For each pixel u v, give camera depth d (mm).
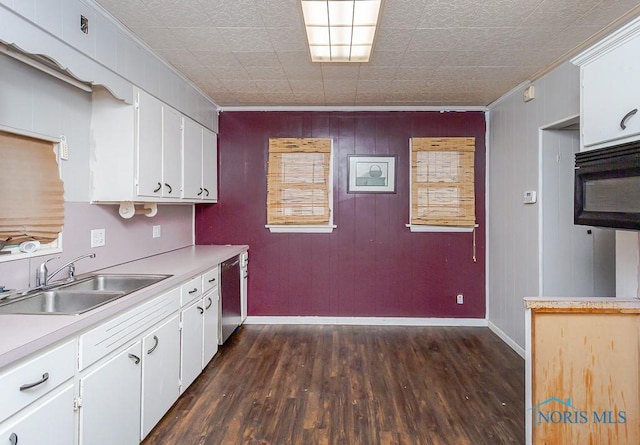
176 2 1979
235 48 2564
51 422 1315
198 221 4113
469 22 2184
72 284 2061
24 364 1199
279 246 4090
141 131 2465
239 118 4070
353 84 3311
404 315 4047
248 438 2096
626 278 1912
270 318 4098
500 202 3680
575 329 1647
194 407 2402
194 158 3371
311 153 4023
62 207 2139
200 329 2770
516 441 2066
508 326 3504
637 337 1648
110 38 2141
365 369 2967
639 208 1480
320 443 2059
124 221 2785
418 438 2098
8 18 1494
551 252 2939
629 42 1575
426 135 4016
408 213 4043
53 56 1725
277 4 2002
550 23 2189
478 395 2561
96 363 1572
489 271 3967
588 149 1837
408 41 2439
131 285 2291
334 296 4082
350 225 4051
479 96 3629
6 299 1715
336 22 2223
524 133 3205
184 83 3174
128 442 1822
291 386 2688
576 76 2547
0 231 1776
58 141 2102
